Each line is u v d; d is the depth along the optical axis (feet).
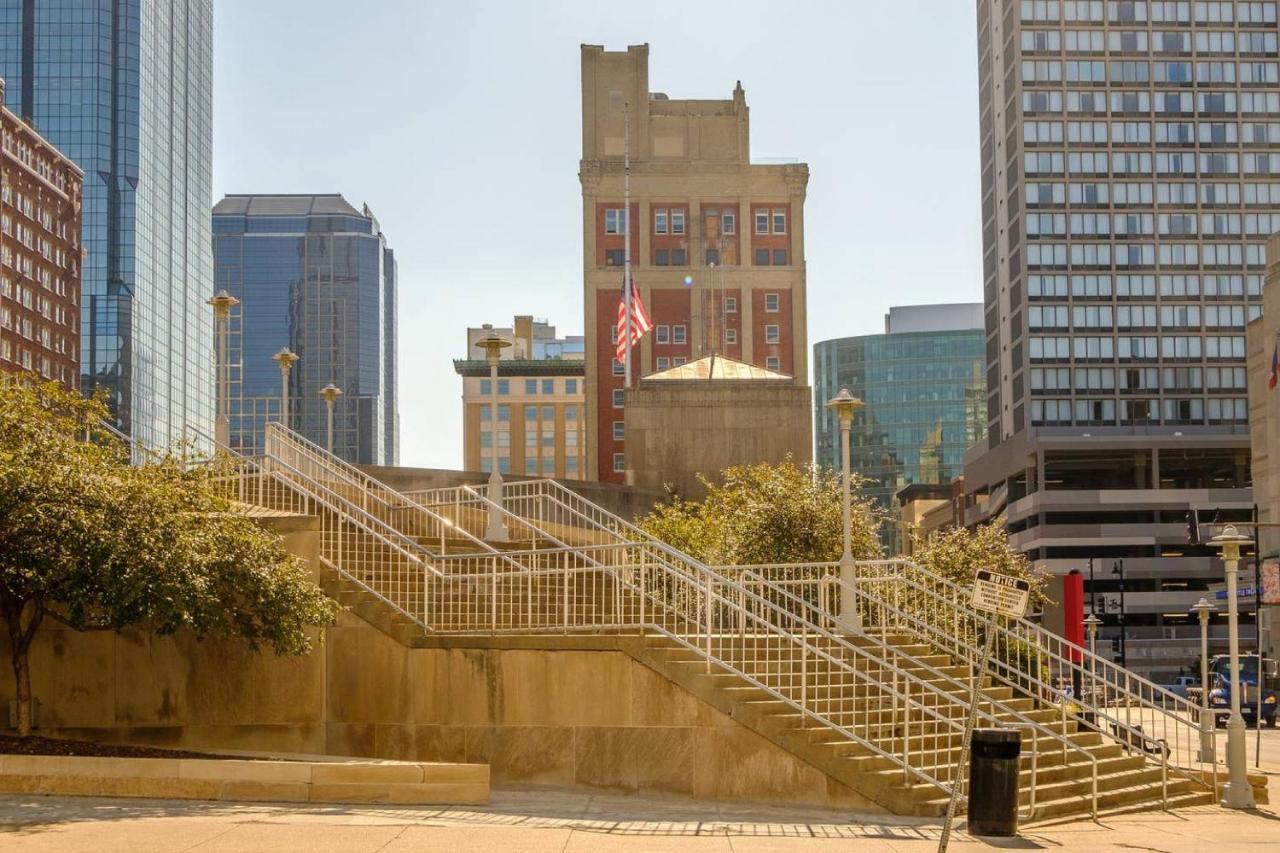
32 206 457.27
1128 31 425.28
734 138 433.89
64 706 67.77
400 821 49.06
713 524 124.77
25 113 582.35
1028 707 71.82
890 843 47.37
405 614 66.23
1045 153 422.00
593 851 43.78
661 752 59.41
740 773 58.03
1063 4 425.28
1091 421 414.62
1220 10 426.10
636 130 434.71
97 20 588.09
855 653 64.59
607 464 407.85
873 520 127.95
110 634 68.03
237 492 86.79
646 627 62.80
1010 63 434.30
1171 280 419.74
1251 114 424.05
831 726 56.90
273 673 66.90
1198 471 410.52
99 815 48.73
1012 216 432.25
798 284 417.49
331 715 66.08
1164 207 421.18
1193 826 55.83
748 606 82.12
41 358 462.19
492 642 63.00
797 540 112.57
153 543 58.34
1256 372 325.62
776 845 46.11
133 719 67.56
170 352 647.97
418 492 97.25
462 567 75.61
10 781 53.78
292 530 68.74
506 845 44.37
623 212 417.90
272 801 53.31
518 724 62.03
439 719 63.77
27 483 58.08
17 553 58.44
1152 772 65.98
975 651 73.31
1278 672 172.35
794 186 419.95
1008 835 50.19
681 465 167.12
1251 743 127.75
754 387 168.96
